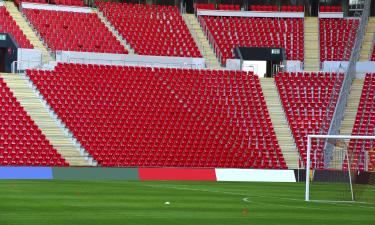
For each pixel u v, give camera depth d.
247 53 105.81
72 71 91.88
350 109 95.56
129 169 79.06
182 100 93.94
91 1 110.19
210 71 98.75
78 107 87.94
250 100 96.50
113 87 92.06
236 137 91.38
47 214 38.09
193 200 50.03
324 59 107.19
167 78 96.06
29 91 87.69
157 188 61.94
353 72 99.25
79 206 42.78
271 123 93.94
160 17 109.75
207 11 111.94
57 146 83.12
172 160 86.88
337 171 80.19
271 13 112.69
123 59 100.69
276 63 107.81
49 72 90.50
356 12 114.06
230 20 111.38
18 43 95.38
